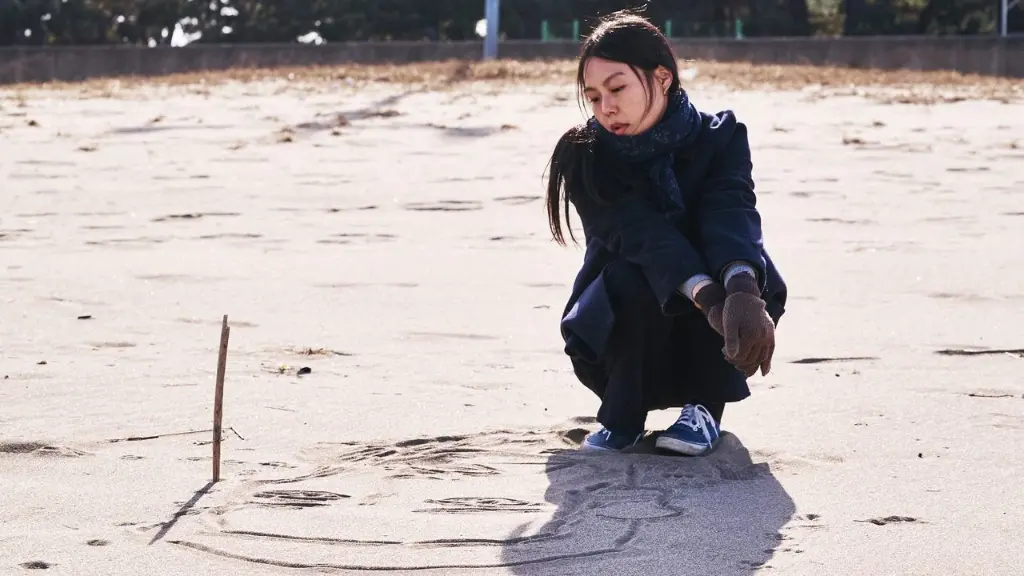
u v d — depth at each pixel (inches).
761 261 127.4
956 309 222.4
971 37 1365.7
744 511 119.7
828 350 191.8
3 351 191.0
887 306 225.1
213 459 129.6
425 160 467.5
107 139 556.4
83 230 320.2
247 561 107.0
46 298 233.0
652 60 130.9
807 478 130.3
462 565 106.2
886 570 105.2
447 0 1768.0
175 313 220.8
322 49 1473.9
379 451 139.6
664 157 134.0
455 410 157.5
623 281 137.3
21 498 122.7
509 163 454.0
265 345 195.9
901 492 125.6
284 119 641.6
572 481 128.6
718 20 1705.2
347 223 329.7
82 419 152.6
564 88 855.7
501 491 125.5
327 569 105.3
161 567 105.5
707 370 139.2
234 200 373.7
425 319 215.9
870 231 312.0
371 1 1787.6
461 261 273.3
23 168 451.5
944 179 409.7
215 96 854.5
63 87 1037.2
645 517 117.8
